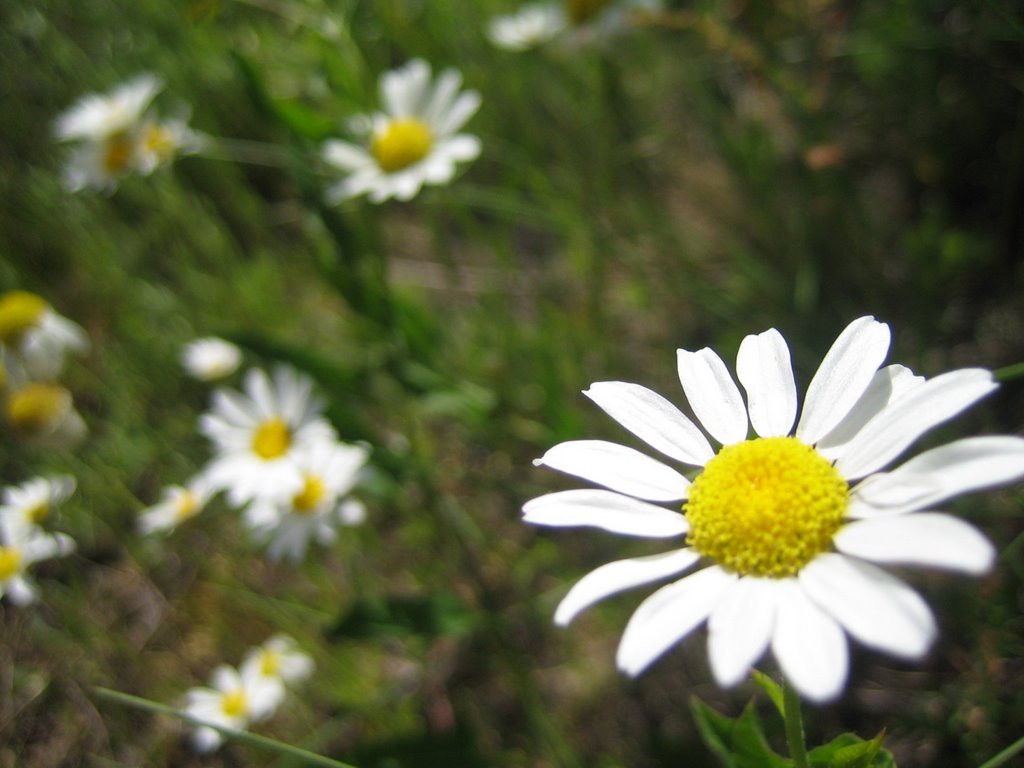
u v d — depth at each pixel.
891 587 0.07
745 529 0.08
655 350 0.22
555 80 0.24
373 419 0.22
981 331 0.19
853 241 0.20
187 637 0.20
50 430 0.20
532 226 0.25
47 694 0.19
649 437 0.09
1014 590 0.14
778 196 0.22
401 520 0.21
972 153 0.20
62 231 0.25
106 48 0.26
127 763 0.19
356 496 0.21
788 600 0.07
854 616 0.07
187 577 0.21
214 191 0.26
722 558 0.08
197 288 0.24
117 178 0.23
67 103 0.26
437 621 0.16
